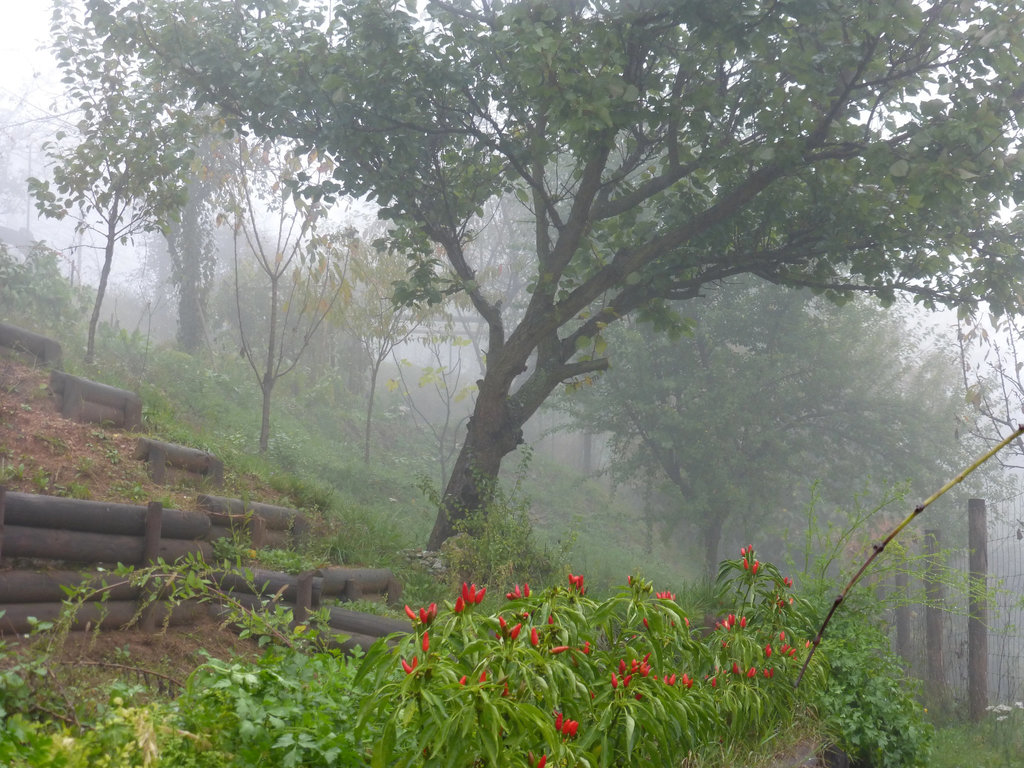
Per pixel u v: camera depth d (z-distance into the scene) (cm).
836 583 797
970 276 1309
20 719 361
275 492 1078
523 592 480
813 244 1345
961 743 922
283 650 593
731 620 596
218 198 1605
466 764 346
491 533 1171
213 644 653
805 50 1116
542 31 1061
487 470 1286
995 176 1112
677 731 448
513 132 1355
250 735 396
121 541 646
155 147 1318
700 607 917
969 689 1068
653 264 1330
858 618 771
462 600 396
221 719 411
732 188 1342
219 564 744
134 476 826
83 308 1631
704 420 2033
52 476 747
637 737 422
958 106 1130
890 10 1016
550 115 1227
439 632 398
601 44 1100
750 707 540
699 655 532
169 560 688
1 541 568
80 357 1344
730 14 1099
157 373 1553
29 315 1428
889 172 1111
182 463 905
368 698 373
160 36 1255
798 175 1254
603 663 464
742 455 2048
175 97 1355
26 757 339
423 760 361
